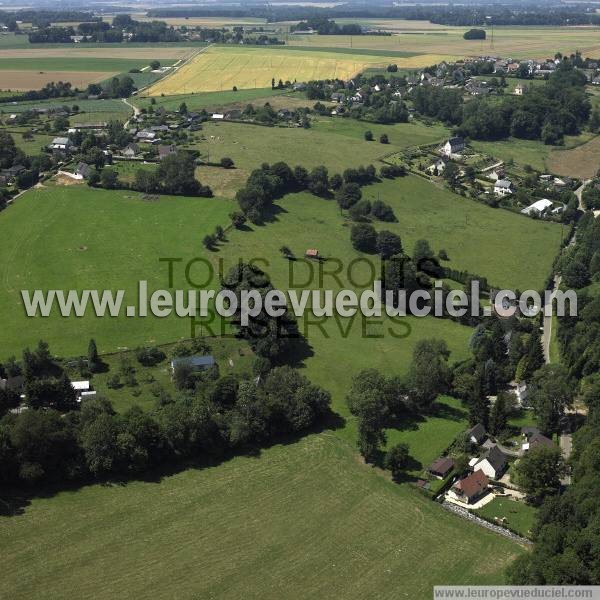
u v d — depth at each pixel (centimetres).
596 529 10612
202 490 12825
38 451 12556
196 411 13700
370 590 10694
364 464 13762
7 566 10938
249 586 10731
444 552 11519
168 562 11131
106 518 12006
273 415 14375
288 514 12300
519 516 12475
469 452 14188
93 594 10494
